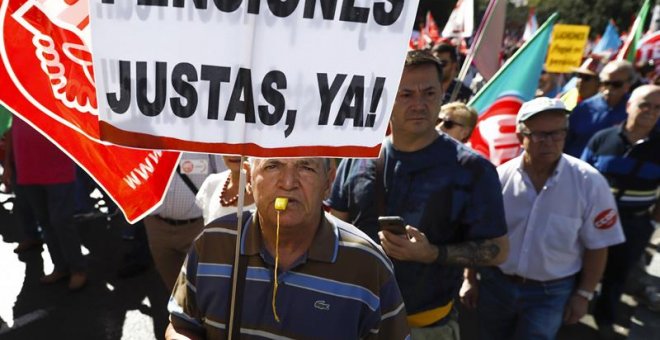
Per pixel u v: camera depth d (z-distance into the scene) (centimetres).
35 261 450
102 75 120
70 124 161
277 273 133
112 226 538
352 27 122
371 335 137
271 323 133
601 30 2989
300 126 126
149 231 311
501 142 387
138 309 388
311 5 119
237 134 126
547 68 705
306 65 123
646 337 374
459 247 187
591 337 379
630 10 2866
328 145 128
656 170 334
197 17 118
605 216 248
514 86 383
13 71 152
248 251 135
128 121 123
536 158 248
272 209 129
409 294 195
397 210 195
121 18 117
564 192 250
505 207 262
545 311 262
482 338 290
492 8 375
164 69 121
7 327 357
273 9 118
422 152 193
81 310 382
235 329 134
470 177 188
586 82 574
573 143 439
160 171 175
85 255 470
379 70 125
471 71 743
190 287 142
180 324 143
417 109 185
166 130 125
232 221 142
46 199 394
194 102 123
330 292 132
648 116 324
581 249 261
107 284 419
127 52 119
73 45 153
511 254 261
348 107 127
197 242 142
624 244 351
